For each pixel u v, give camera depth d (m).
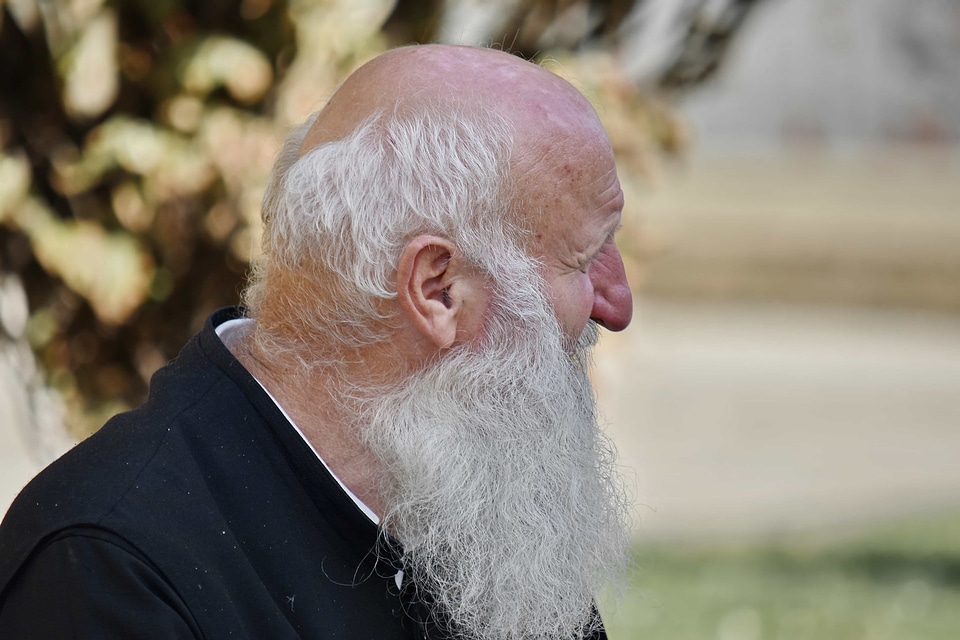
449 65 3.61
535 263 3.60
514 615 3.65
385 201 3.47
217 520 3.25
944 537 16.62
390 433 3.53
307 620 3.32
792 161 42.19
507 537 3.62
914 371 30.28
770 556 15.72
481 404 3.59
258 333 3.68
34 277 6.91
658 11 7.92
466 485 3.56
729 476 20.75
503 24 7.40
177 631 3.02
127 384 7.10
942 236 39.19
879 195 40.72
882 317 37.88
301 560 3.37
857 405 26.50
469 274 3.55
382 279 3.48
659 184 7.56
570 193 3.60
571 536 3.76
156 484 3.22
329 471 3.44
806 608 13.23
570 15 7.48
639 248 7.73
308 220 3.50
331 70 6.64
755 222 39.47
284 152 3.86
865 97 43.22
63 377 7.09
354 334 3.54
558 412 3.66
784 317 37.66
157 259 6.73
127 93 6.59
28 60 6.57
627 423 24.66
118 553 3.05
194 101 6.51
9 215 6.50
